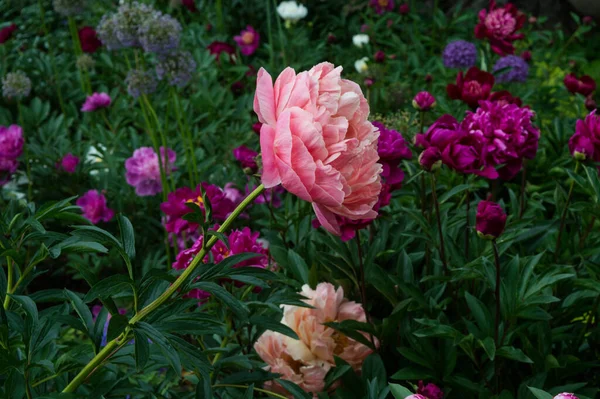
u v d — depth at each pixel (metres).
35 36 4.31
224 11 4.23
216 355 1.70
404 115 2.57
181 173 2.67
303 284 1.84
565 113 3.16
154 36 2.29
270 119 1.22
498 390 1.72
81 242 1.31
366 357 1.70
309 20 4.37
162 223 2.43
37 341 1.32
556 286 1.83
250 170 2.04
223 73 3.45
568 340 1.80
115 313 1.29
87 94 3.32
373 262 1.86
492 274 1.60
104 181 2.66
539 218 2.16
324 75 1.27
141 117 3.10
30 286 2.62
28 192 2.65
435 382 1.70
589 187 1.87
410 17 4.17
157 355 1.43
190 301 1.36
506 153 1.81
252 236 1.78
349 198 1.26
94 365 1.33
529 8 4.44
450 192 1.76
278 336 1.72
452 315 1.83
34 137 3.00
